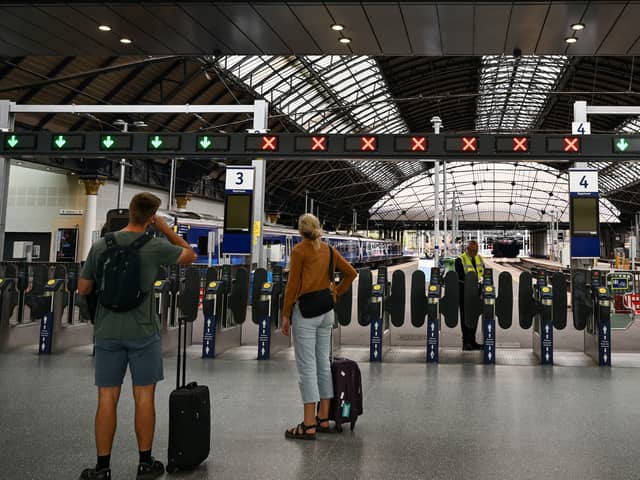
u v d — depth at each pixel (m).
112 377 3.30
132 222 3.44
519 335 9.90
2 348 7.90
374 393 5.51
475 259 8.58
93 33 7.51
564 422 4.47
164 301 8.06
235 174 11.19
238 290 8.45
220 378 6.16
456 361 7.39
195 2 6.52
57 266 8.38
